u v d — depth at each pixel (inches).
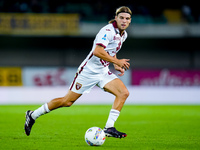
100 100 2498.8
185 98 2596.0
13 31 2992.1
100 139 784.3
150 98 2571.4
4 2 3154.5
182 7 3491.6
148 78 2588.6
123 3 3366.1
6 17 2979.8
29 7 3216.0
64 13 3282.5
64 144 817.5
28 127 856.3
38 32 3029.0
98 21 3280.0
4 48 3115.2
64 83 2566.4
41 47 3159.5
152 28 3154.5
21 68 2554.1
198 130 1134.4
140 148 776.3
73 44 3191.4
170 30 3174.2
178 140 911.0
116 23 804.0
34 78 2561.5
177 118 1551.4
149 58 3248.0
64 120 1418.6
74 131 1071.0
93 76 828.0
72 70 2573.8
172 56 3267.7
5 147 774.5
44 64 3171.8
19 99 2471.7
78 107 2110.0
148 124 1315.2
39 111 845.8
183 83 2605.8
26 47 3142.2
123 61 779.4
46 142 847.7
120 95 820.6
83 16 3294.8
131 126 1248.2
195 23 3235.7
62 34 3061.0
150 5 3437.5
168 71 2596.0
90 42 3201.3
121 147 784.9
